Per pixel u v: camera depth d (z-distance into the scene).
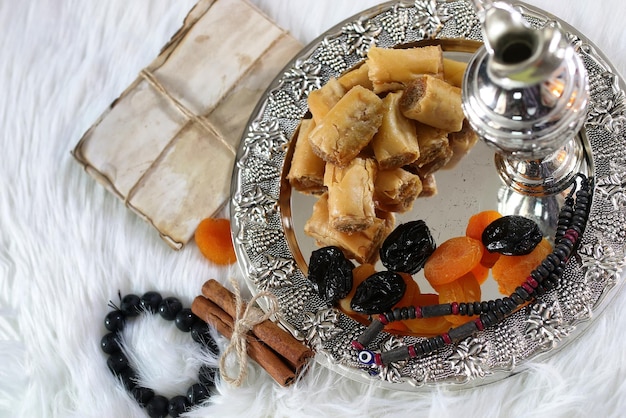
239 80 0.92
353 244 0.82
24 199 0.92
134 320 0.89
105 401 0.87
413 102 0.81
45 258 0.91
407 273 0.83
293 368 0.83
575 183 0.82
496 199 0.84
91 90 0.94
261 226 0.86
